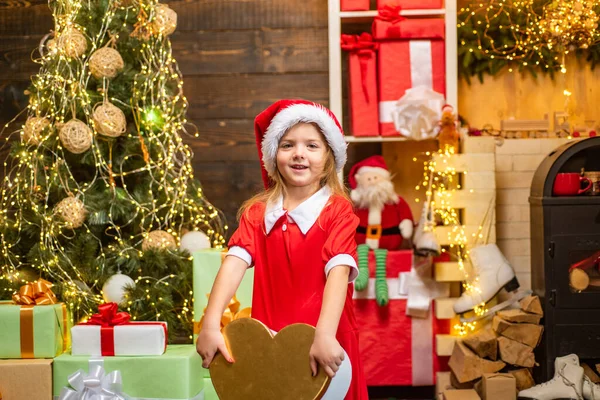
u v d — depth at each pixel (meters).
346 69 3.34
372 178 3.02
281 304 1.69
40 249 2.66
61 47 2.68
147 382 2.10
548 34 3.09
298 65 3.33
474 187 2.92
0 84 3.38
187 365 2.11
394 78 3.00
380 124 3.02
